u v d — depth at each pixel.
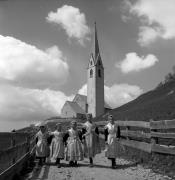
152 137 13.14
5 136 9.85
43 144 14.00
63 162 15.11
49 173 11.52
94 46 113.88
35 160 15.97
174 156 11.67
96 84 109.69
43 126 14.20
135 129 21.11
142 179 10.41
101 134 24.17
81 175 11.13
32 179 10.32
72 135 13.57
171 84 52.06
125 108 56.12
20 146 11.98
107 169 12.55
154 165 12.41
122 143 16.89
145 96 57.78
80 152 13.41
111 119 13.30
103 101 111.19
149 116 26.00
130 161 14.43
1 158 8.10
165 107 27.80
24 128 40.34
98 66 111.75
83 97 112.44
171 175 10.82
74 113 104.81
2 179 7.84
